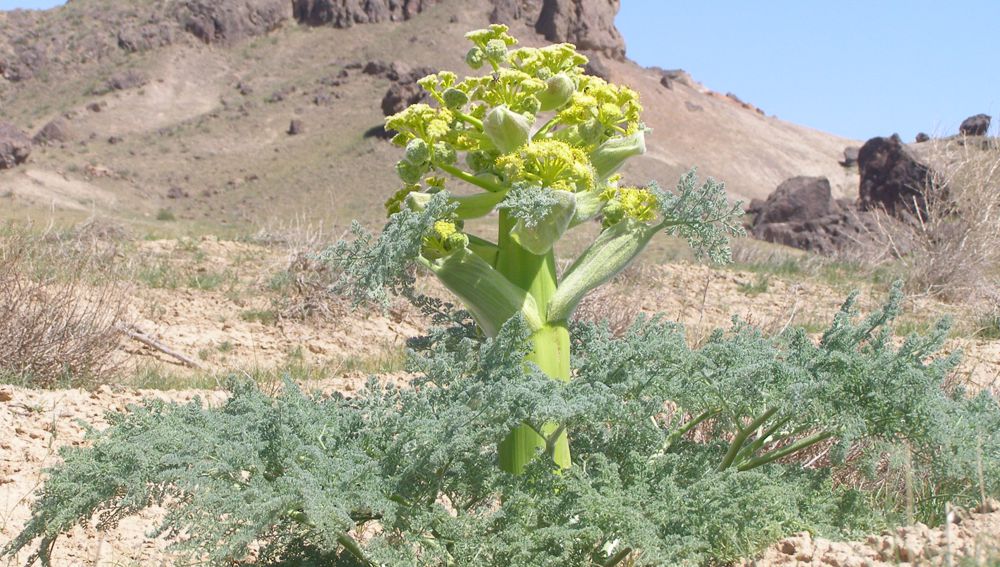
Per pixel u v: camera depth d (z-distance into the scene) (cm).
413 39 12231
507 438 356
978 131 2191
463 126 371
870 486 449
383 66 11294
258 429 326
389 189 8581
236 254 1472
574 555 314
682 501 319
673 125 11725
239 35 12506
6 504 469
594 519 310
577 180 364
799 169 12038
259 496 292
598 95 369
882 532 362
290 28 12750
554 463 331
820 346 363
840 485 397
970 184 1527
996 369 789
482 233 3375
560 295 361
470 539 308
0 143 8269
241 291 1224
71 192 8269
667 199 370
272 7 12750
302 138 10112
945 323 354
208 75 11925
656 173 9762
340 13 12681
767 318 1164
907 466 332
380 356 988
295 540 338
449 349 391
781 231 3375
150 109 11238
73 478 316
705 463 365
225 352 985
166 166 9631
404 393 339
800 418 365
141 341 954
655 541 300
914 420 342
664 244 2322
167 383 805
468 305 364
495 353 334
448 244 354
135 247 1469
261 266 1349
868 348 366
